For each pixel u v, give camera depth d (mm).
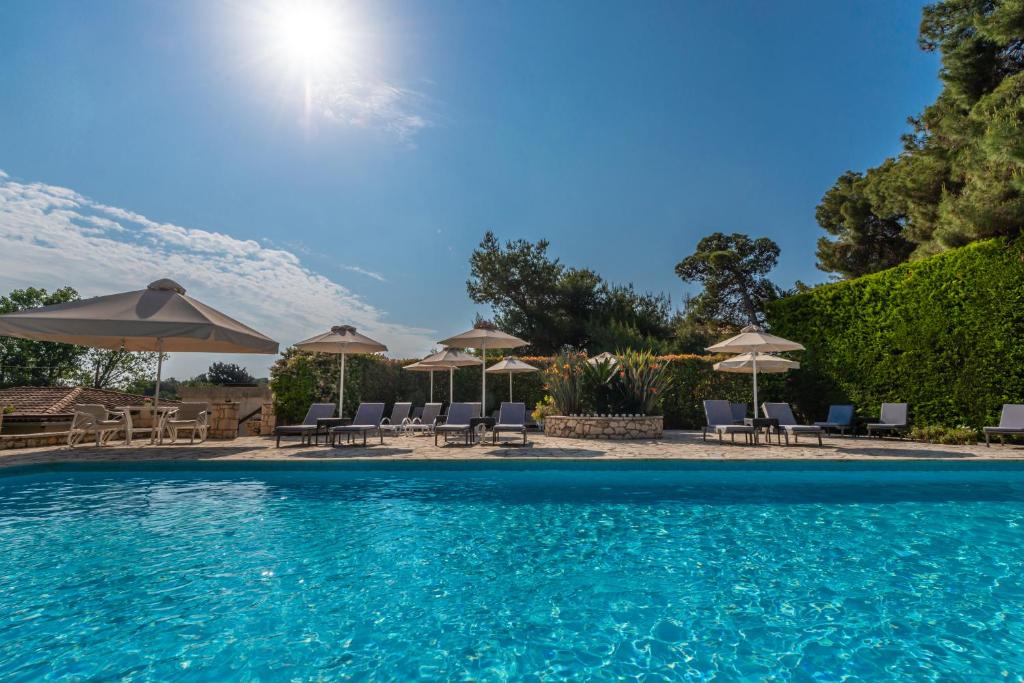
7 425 15070
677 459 8289
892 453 9016
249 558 4402
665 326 29781
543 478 7953
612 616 3340
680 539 4988
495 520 5680
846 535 5086
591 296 29156
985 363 10500
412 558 4441
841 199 25516
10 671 2611
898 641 2982
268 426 13695
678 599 3600
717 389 16078
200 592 3676
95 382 46812
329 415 11328
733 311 37000
